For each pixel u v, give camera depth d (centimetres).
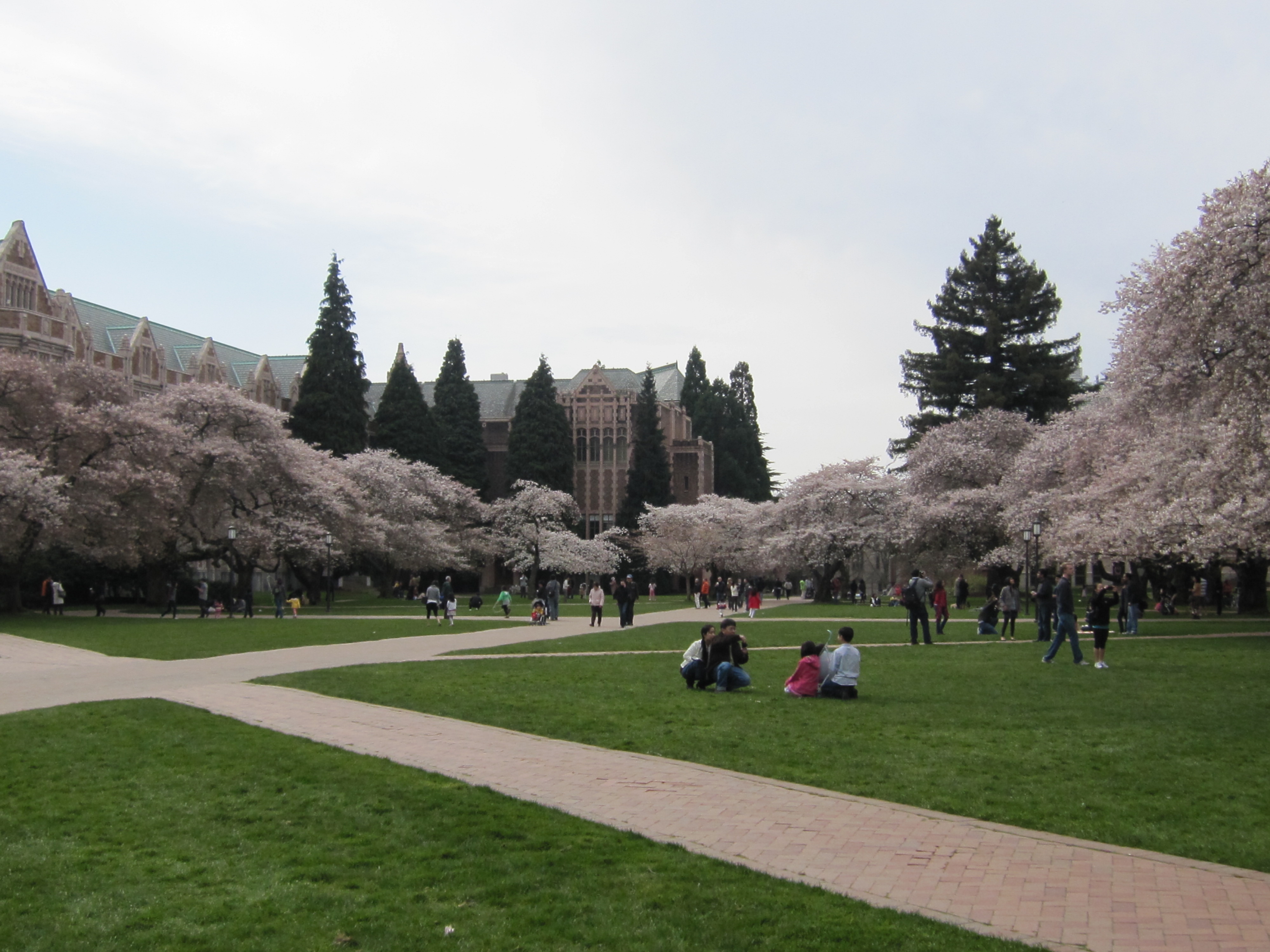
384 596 7475
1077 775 1150
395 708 1662
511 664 2423
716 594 6888
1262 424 2077
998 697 1778
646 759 1248
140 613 5088
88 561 5612
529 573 8475
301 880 827
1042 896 761
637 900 765
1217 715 1559
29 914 756
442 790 1091
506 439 10681
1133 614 3375
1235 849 870
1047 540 4491
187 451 5103
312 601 6225
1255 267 1964
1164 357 2211
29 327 6325
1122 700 1723
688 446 10562
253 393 9056
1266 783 1105
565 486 9406
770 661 2461
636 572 9450
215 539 5512
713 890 782
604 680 2077
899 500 6284
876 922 712
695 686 1942
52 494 4228
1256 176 2008
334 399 7762
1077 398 5344
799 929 700
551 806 1027
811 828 945
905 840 905
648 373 9788
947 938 680
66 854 895
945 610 3334
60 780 1162
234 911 760
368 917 744
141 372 7756
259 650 2823
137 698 1794
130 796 1088
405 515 7031
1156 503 3334
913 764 1209
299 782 1139
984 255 6719
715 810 1007
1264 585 4641
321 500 5678
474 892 791
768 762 1231
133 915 753
